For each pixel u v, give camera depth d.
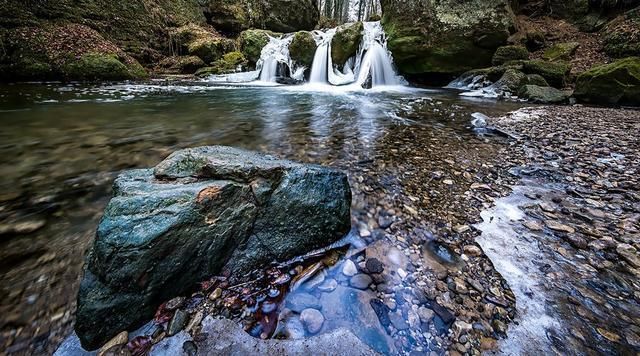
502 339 1.65
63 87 9.52
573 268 2.16
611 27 11.90
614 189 3.30
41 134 4.78
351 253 2.36
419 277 2.11
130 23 14.25
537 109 7.55
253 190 2.27
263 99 9.10
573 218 2.79
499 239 2.51
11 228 2.33
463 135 5.38
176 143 4.61
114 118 6.07
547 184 3.49
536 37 12.80
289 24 22.22
